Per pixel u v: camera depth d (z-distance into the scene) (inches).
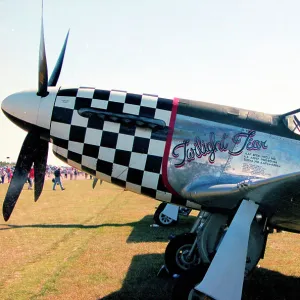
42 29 194.4
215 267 124.5
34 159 201.0
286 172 175.9
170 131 180.9
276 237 324.5
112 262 228.1
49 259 238.4
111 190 962.1
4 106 198.4
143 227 362.6
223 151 178.1
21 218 430.9
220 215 166.7
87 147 185.2
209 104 189.2
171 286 183.6
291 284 195.6
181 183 177.8
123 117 182.5
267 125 183.2
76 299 165.9
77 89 194.2
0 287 183.8
